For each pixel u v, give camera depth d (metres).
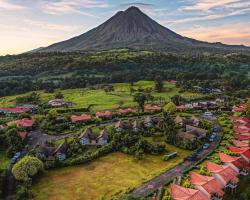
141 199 74.00
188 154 122.06
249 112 176.38
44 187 96.38
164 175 102.19
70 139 142.00
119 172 106.25
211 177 91.25
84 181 100.00
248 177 98.06
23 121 161.75
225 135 144.00
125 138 129.25
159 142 136.38
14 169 98.25
